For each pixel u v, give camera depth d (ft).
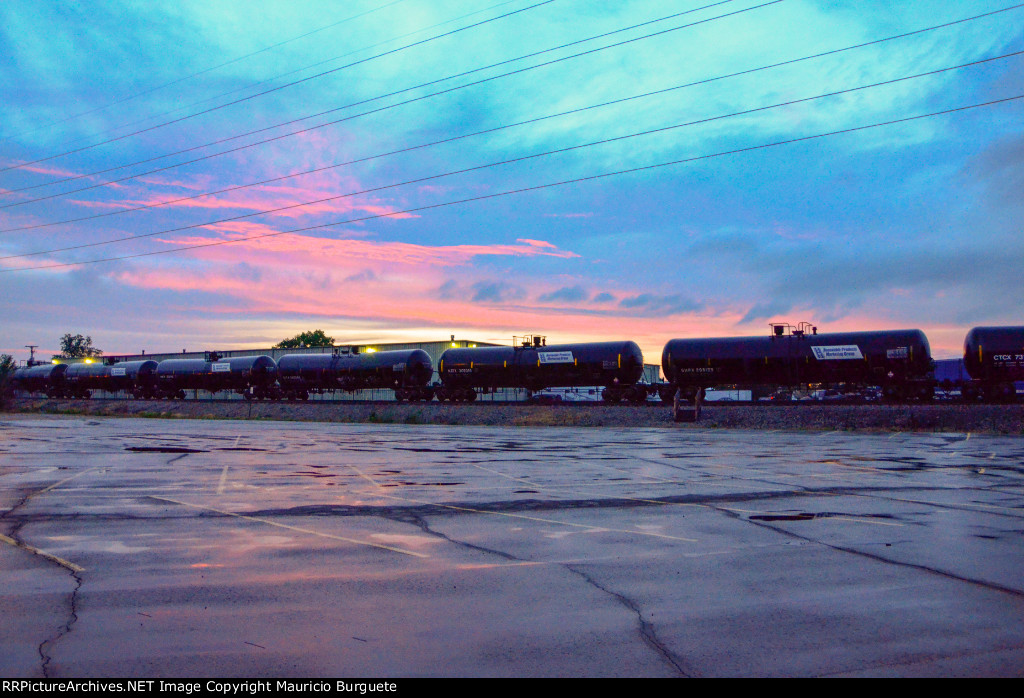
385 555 25.99
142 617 18.62
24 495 40.50
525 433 105.40
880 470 54.60
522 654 16.28
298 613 19.12
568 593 21.17
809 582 22.47
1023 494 41.81
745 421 113.39
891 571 23.82
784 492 42.70
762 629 18.01
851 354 133.28
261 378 213.46
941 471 53.83
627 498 40.16
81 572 23.27
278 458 64.08
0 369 203.62
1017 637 17.44
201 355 287.28
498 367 168.25
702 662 15.81
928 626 18.21
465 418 139.44
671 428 113.29
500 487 44.78
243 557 25.55
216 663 15.60
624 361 156.46
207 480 47.65
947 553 26.50
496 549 27.09
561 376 162.20
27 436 95.61
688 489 44.01
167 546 27.30
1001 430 96.27
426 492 42.42
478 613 19.24
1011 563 24.94
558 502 38.63
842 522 32.86
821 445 79.61
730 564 24.82
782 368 138.72
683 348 147.74
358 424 138.41
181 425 130.82
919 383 129.29
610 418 125.18
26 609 19.20
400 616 18.94
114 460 61.41
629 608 19.75
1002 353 121.70
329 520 33.01
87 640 16.89
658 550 27.02
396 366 182.60
